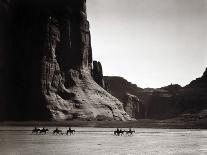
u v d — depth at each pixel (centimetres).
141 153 4938
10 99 18825
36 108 18425
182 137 9300
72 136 8988
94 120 18475
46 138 7906
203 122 18950
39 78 18800
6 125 16125
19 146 5600
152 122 19525
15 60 19500
